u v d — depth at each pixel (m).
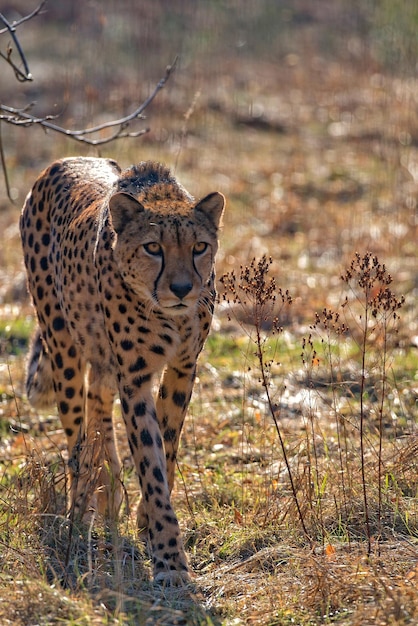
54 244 10.12
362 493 9.12
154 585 8.02
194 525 9.16
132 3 40.81
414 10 36.84
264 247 19.33
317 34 38.88
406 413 11.39
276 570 7.98
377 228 20.11
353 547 8.23
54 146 25.62
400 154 25.48
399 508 8.91
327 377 12.95
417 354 13.55
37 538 8.48
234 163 25.33
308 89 32.41
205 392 12.95
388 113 29.23
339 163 25.27
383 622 6.88
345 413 11.55
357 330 14.61
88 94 22.56
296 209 21.72
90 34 36.75
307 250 19.17
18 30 37.50
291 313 15.66
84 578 7.88
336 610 7.29
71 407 10.02
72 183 10.24
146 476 8.42
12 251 19.39
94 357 9.50
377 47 36.53
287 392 12.66
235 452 11.02
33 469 9.35
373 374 12.42
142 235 8.30
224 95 31.52
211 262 8.69
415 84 31.69
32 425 12.09
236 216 21.41
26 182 23.67
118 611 7.16
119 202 8.44
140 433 8.53
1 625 7.09
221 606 7.51
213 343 14.62
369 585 7.43
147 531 9.01
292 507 8.91
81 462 9.32
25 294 16.86
